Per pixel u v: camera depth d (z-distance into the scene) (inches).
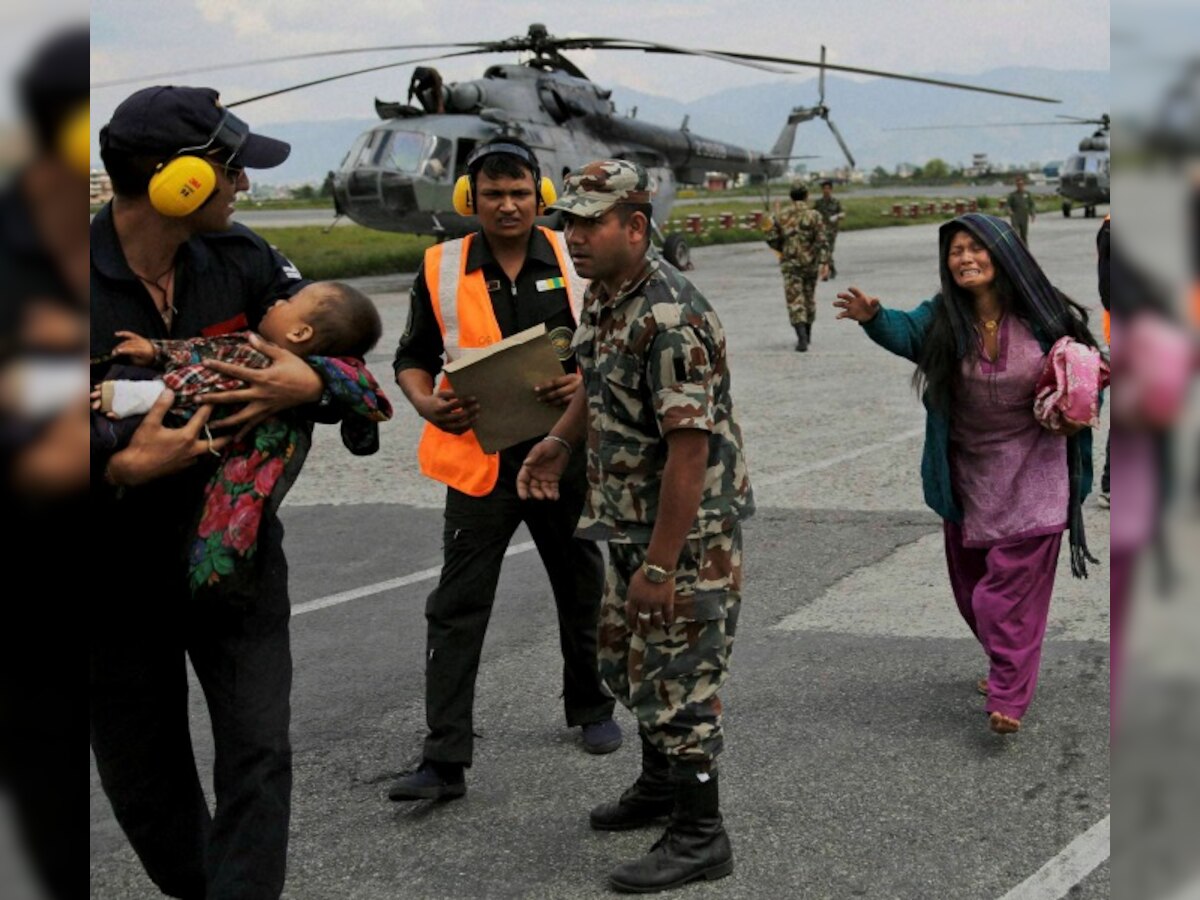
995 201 2536.9
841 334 619.5
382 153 862.5
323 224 2034.9
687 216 2155.5
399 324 706.8
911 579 230.4
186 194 95.5
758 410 411.2
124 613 104.1
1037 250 1129.4
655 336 117.3
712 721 125.9
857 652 194.1
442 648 147.6
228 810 102.3
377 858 135.3
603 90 999.0
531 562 250.4
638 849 135.9
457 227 887.7
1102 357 155.3
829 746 159.5
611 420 123.6
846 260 1142.3
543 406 142.5
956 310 159.6
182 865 112.3
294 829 142.8
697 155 1159.0
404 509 298.2
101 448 95.0
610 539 125.0
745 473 126.8
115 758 107.3
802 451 344.8
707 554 123.3
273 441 101.1
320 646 206.5
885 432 367.9
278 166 103.1
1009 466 159.0
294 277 111.1
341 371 102.6
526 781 154.5
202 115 98.5
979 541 159.6
